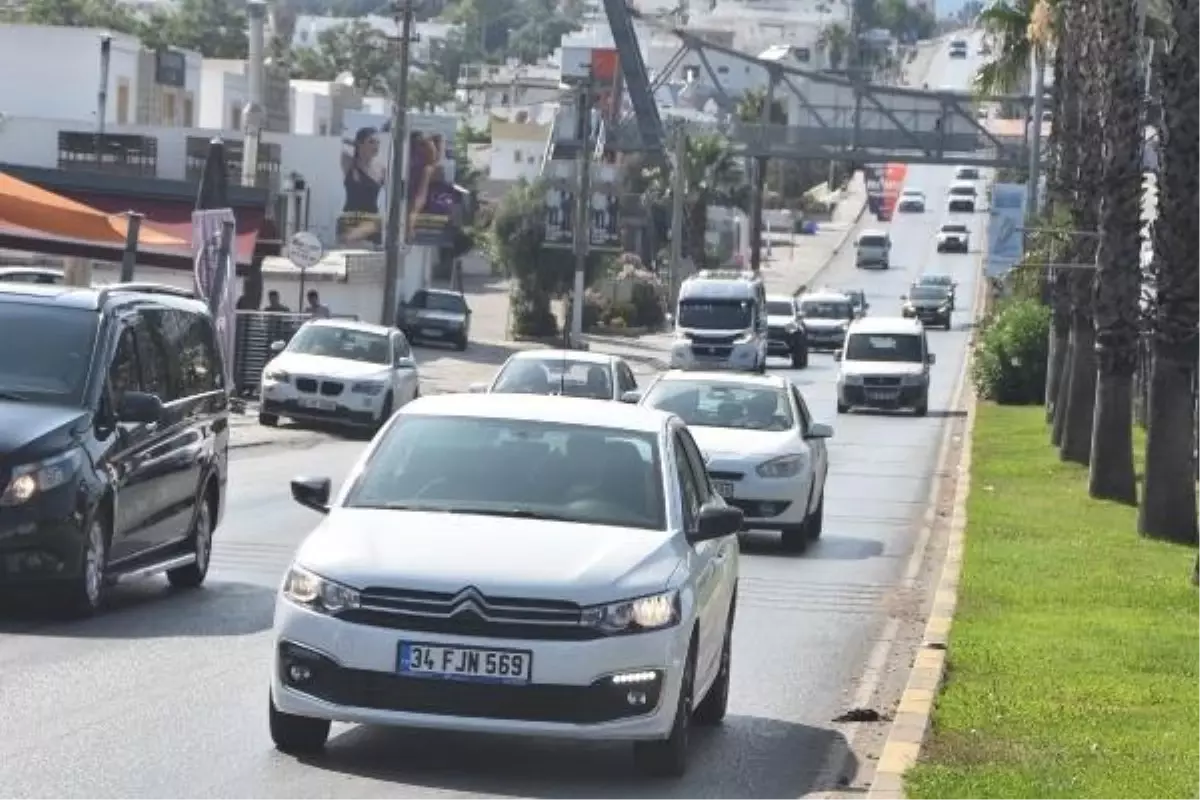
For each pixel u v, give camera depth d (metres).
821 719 31.45
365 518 25.97
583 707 24.00
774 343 175.25
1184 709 30.39
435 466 27.12
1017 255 129.62
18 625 35.91
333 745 26.62
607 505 26.64
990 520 62.28
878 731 30.55
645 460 27.42
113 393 38.09
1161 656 35.91
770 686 34.50
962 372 177.62
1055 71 105.12
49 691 29.59
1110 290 70.56
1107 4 72.06
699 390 60.72
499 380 72.50
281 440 87.56
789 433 58.41
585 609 24.08
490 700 23.91
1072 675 33.56
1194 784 24.38
